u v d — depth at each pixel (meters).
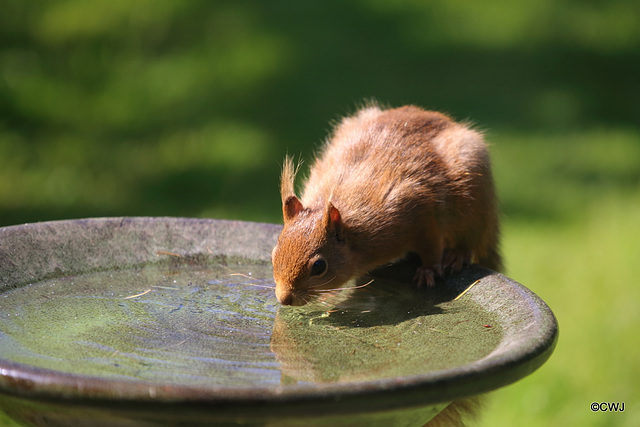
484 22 25.27
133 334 4.85
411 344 4.77
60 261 5.95
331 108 19.09
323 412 3.31
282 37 22.88
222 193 15.61
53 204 14.88
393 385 3.38
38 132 17.81
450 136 7.01
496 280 5.61
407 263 6.83
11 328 4.82
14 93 19.06
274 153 17.14
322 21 24.23
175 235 6.48
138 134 18.19
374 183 6.54
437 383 3.46
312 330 5.11
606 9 26.61
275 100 19.48
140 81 20.70
